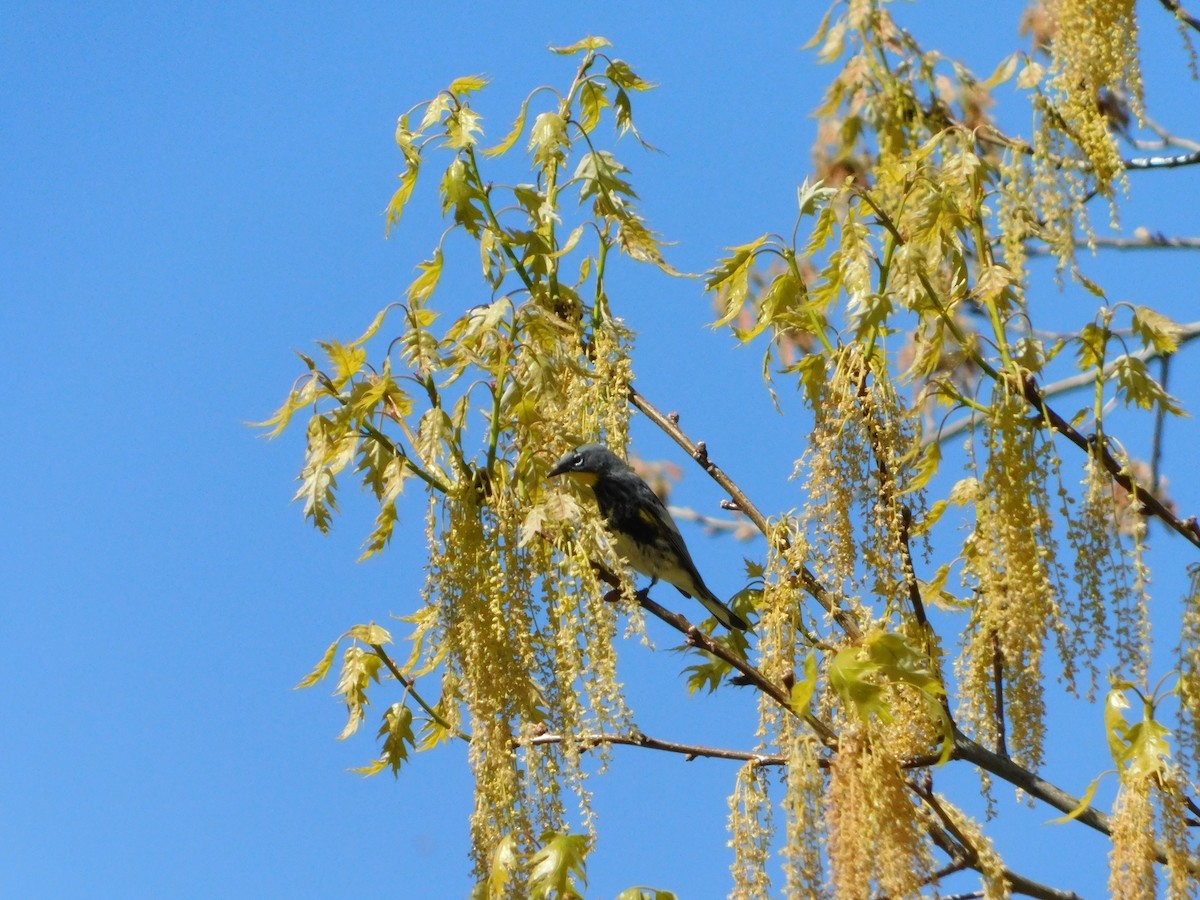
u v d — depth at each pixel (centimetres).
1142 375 897
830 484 873
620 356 1097
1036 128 883
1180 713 796
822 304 948
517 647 871
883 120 949
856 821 755
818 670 810
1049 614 811
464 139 1074
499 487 905
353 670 1068
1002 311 881
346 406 931
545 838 856
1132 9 883
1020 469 834
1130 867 767
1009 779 903
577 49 1238
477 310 988
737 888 822
